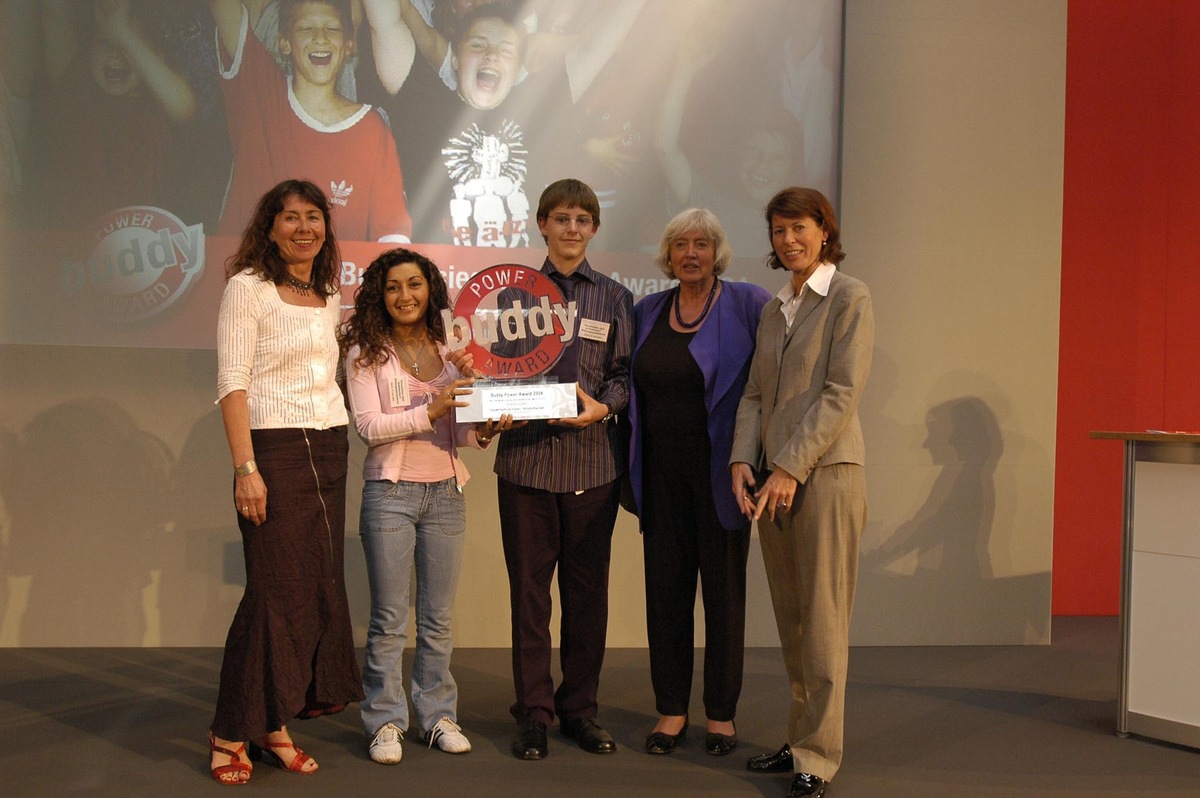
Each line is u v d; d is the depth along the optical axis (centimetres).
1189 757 274
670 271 281
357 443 393
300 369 254
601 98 393
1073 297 480
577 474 276
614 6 393
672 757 269
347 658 261
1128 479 296
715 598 274
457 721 300
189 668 352
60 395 379
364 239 385
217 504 386
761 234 399
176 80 378
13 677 338
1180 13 474
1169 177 477
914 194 412
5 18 372
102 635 383
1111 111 477
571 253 281
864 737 288
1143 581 292
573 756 268
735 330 274
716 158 397
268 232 256
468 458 397
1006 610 417
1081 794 244
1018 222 417
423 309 273
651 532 280
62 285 376
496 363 272
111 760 258
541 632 280
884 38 409
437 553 274
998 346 417
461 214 388
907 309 413
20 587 379
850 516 244
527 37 390
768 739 286
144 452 383
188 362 384
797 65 401
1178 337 477
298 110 382
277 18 381
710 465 271
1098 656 396
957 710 317
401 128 386
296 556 250
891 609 413
